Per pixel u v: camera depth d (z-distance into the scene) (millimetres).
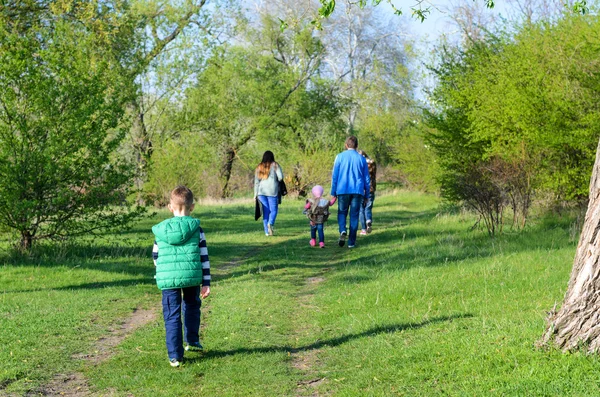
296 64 40375
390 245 12789
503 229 13445
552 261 9320
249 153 33531
